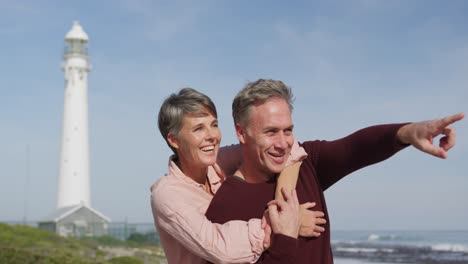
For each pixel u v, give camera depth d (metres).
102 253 29.66
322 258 3.17
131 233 49.69
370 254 47.75
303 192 3.26
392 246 59.12
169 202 3.28
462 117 2.67
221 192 3.32
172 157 3.63
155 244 47.44
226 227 3.07
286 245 2.90
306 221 3.09
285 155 3.20
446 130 2.75
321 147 3.40
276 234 2.95
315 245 3.14
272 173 3.31
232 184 3.32
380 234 103.00
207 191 3.67
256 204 3.21
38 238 30.36
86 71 61.09
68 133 59.47
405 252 49.50
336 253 49.25
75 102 59.94
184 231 3.17
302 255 3.06
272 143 3.14
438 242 68.00
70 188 58.25
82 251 29.55
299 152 3.31
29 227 33.19
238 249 2.98
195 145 3.42
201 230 3.10
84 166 59.62
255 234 3.00
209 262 3.20
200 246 3.08
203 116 3.43
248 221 3.13
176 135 3.46
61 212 54.50
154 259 32.06
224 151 3.87
